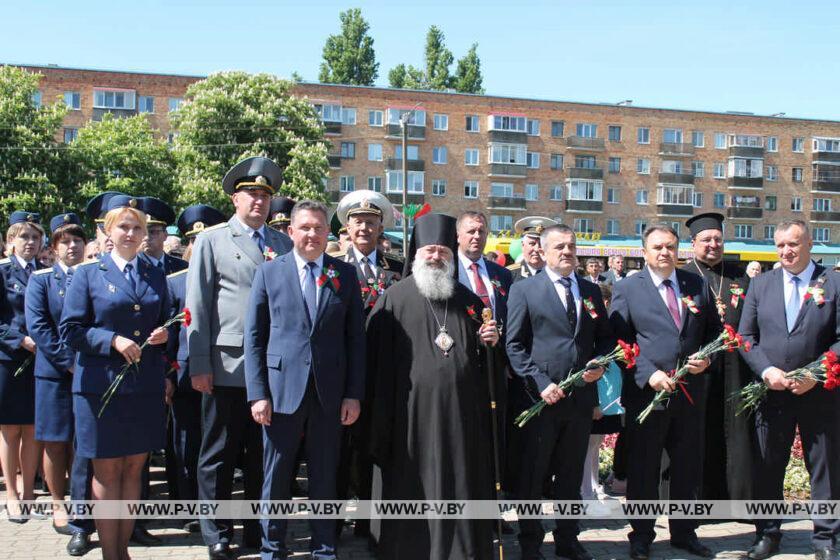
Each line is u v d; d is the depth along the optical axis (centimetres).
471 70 6519
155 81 4759
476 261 639
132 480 507
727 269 660
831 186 5831
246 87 3609
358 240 675
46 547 561
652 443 565
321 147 3559
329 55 6481
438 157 5244
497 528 525
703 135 5678
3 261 662
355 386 525
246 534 561
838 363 539
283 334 509
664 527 639
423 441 514
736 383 610
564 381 536
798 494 727
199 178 3362
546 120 5425
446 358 523
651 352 569
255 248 558
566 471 556
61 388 594
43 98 4597
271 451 508
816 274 574
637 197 5556
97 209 733
